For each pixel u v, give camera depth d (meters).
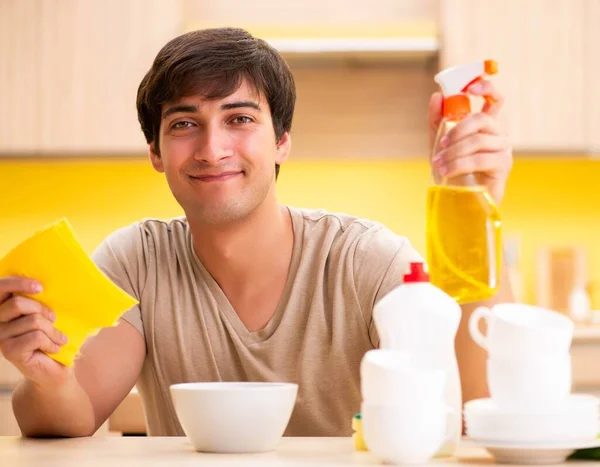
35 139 3.24
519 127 3.25
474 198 1.11
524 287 3.52
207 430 1.03
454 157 1.14
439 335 0.96
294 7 3.44
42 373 1.18
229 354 1.52
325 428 1.51
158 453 1.04
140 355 1.54
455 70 1.14
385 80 3.50
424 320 0.96
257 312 1.51
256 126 1.39
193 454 1.03
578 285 3.41
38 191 3.57
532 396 0.91
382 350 0.95
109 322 1.13
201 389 1.03
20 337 1.13
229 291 1.52
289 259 1.52
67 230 1.07
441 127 1.17
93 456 1.02
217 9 3.44
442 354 0.96
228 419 1.02
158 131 1.43
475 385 1.23
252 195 1.39
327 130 3.50
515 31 3.25
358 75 3.50
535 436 0.89
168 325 1.54
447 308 0.96
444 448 0.96
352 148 3.50
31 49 3.25
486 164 1.14
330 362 1.49
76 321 1.13
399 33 3.25
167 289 1.55
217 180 1.36
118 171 3.57
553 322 0.96
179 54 1.36
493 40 3.25
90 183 3.57
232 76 1.35
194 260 1.54
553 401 0.91
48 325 1.13
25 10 3.25
